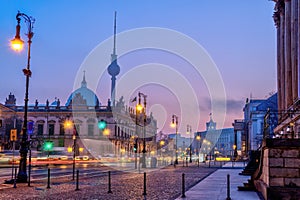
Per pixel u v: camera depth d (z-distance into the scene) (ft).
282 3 157.89
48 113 417.28
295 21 128.77
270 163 51.75
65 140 411.34
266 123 67.15
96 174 118.93
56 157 263.49
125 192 65.92
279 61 171.53
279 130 151.64
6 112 395.96
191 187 74.74
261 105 334.03
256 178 66.54
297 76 127.34
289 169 51.16
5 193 62.90
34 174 115.34
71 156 290.97
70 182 85.71
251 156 115.96
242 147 397.60
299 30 118.42
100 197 58.54
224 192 64.54
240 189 67.87
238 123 378.53
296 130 118.01
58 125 416.26
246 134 370.32
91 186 76.64
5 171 135.03
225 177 103.91
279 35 172.65
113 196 59.98
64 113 416.46
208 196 59.11
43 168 161.89
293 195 49.98
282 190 50.31
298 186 50.70
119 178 101.71
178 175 115.65
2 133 384.27
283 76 157.28
